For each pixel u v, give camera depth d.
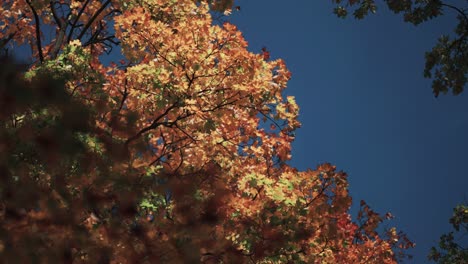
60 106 5.36
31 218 6.05
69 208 6.38
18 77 4.89
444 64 10.59
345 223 12.96
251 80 10.40
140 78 10.05
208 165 10.60
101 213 6.85
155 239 6.70
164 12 12.00
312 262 9.24
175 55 9.99
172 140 10.91
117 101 10.62
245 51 10.19
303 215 8.66
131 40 10.56
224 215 7.83
